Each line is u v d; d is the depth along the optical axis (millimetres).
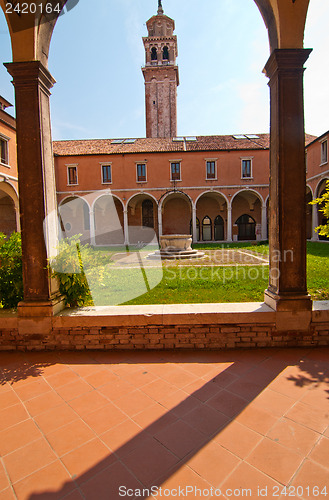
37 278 3533
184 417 2223
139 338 3488
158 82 37906
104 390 2643
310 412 2240
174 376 2852
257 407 2316
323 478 1656
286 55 3256
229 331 3438
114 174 25484
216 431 2059
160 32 39781
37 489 1645
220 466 1755
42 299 3541
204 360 3176
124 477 1703
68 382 2803
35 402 2484
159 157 25422
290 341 3432
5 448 1961
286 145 3348
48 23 3590
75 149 26391
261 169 25203
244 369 2949
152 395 2533
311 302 3398
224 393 2527
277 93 3338
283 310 3395
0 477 1733
